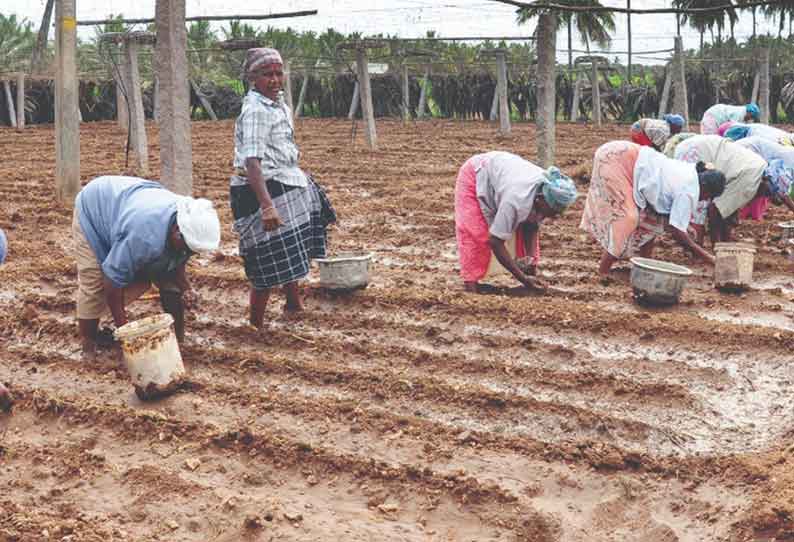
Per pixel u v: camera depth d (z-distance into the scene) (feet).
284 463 14.06
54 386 17.06
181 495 13.26
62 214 32.58
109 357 18.47
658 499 13.20
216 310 21.31
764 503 12.62
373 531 12.42
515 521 12.64
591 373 17.24
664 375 17.43
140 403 16.26
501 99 68.44
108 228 16.94
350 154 54.08
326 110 94.89
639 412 15.89
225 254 26.53
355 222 31.73
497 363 17.72
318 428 15.11
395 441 14.65
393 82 92.17
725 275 22.47
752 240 28.32
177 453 14.43
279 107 18.31
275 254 18.75
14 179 41.50
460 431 14.88
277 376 17.35
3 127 76.13
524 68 89.66
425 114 96.12
